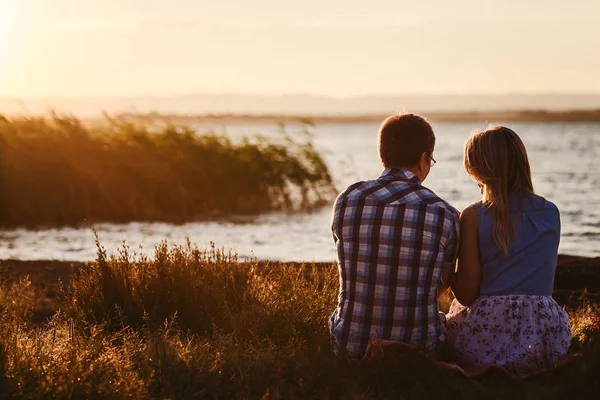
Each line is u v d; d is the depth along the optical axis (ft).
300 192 54.34
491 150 13.03
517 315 12.82
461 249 13.06
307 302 17.19
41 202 45.93
